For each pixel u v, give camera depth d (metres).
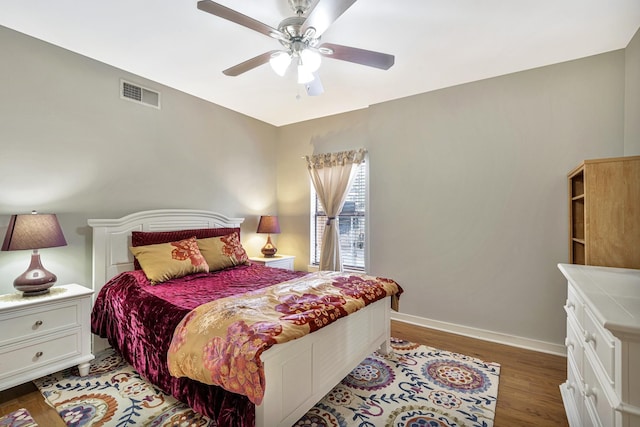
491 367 2.42
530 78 2.77
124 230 2.79
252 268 3.12
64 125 2.51
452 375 2.29
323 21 1.61
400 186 3.46
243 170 4.07
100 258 2.62
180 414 1.79
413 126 3.38
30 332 1.96
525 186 2.80
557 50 2.46
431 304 3.27
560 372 2.34
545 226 2.72
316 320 1.66
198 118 3.52
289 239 4.48
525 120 2.79
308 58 1.86
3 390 1.93
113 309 2.35
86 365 2.23
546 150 2.71
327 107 3.80
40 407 1.87
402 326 3.32
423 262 3.32
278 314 1.66
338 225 4.00
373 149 3.65
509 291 2.87
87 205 2.65
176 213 3.23
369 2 1.88
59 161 2.49
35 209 2.37
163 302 2.02
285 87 3.22
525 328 2.80
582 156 2.57
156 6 1.95
